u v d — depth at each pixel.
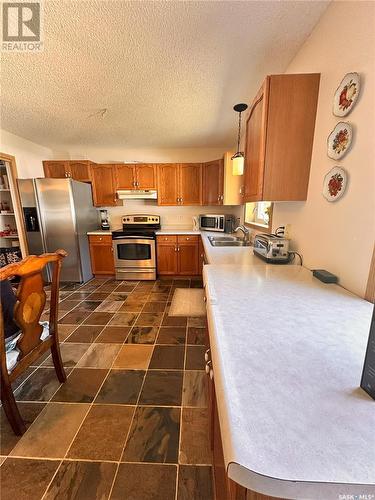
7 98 2.15
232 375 0.52
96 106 2.33
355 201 1.01
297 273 1.32
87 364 1.74
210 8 1.18
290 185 1.42
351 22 1.01
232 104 2.30
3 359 1.08
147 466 1.04
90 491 0.96
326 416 0.42
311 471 0.33
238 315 0.82
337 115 1.12
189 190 3.84
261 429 0.40
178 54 1.55
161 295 3.13
